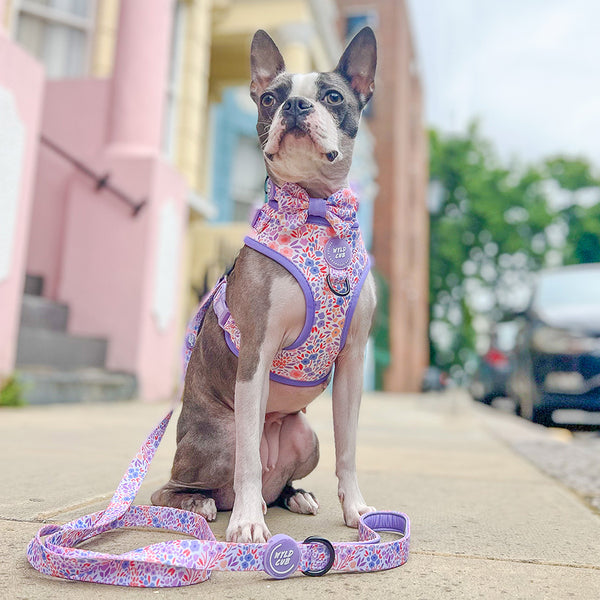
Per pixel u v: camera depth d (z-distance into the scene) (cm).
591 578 49
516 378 260
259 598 43
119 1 245
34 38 257
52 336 204
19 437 119
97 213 237
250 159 429
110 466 92
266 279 58
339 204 61
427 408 343
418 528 64
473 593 45
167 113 290
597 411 201
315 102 61
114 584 44
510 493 86
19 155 175
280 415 68
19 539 55
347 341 63
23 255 179
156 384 245
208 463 64
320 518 67
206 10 306
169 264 251
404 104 800
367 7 775
